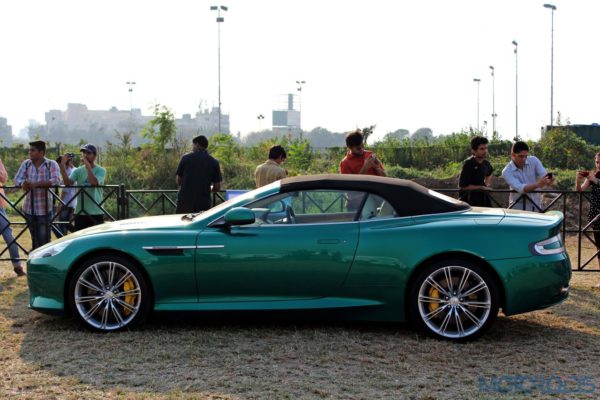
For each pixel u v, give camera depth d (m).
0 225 9.29
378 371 5.18
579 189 9.07
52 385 4.89
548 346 5.90
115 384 4.89
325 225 6.14
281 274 6.09
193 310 6.18
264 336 6.15
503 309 5.96
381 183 6.30
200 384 4.88
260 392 4.71
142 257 6.17
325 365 5.33
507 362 5.45
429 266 5.99
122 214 10.13
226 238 6.14
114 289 6.29
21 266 9.34
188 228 6.27
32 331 6.38
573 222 15.48
